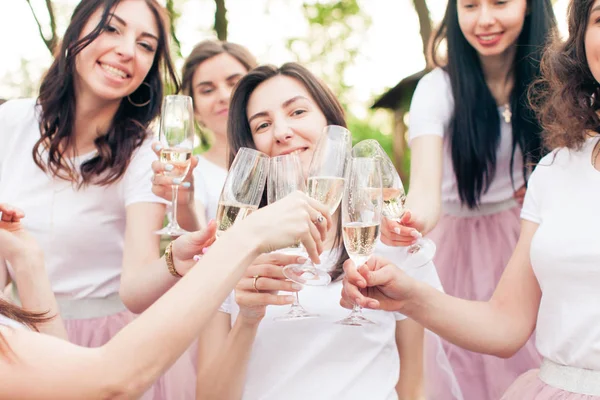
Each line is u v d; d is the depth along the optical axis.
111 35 2.90
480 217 3.41
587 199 2.15
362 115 11.95
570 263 2.09
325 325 2.29
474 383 3.26
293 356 2.28
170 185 2.70
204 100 3.96
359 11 11.66
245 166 2.11
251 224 1.60
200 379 2.28
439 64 3.45
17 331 1.47
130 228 2.93
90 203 3.00
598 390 2.04
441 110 3.33
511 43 3.15
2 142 3.10
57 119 2.97
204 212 3.59
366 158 2.01
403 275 2.14
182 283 1.53
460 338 2.22
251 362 2.29
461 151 3.30
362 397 2.26
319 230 1.79
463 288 3.41
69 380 1.42
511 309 2.29
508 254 3.33
